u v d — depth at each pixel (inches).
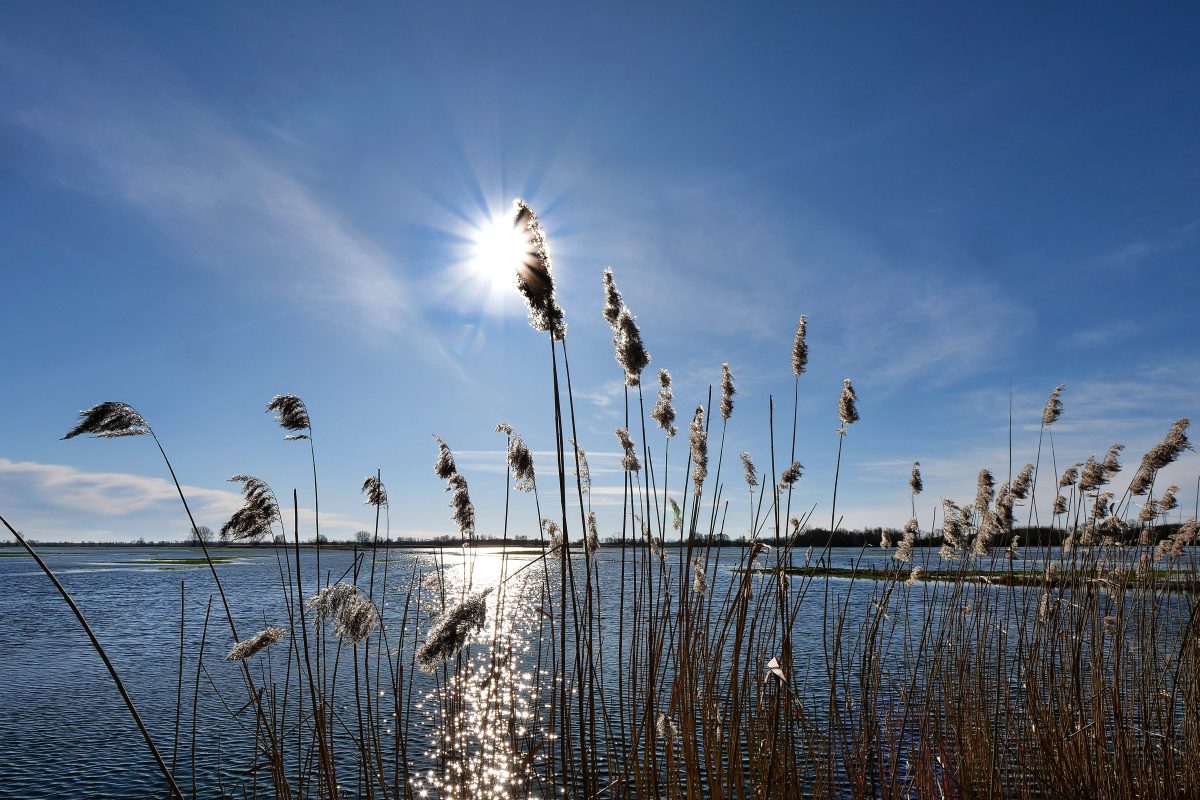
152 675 839.1
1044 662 309.0
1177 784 259.8
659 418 257.1
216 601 1588.3
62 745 588.4
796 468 264.1
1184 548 346.0
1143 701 278.2
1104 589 315.6
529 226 157.4
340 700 634.2
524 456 259.9
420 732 547.2
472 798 263.0
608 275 213.0
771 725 215.5
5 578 2719.0
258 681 739.4
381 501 275.3
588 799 171.8
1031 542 354.9
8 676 852.0
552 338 159.8
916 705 306.8
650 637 201.9
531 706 358.9
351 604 219.8
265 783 450.0
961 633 325.4
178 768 516.1
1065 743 269.0
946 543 358.6
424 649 187.8
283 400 220.7
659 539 246.7
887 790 241.9
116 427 172.9
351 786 422.9
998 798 243.9
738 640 206.2
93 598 1769.2
